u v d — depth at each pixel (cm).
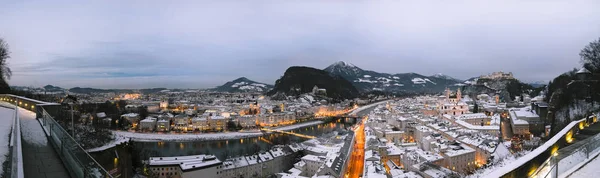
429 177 8706
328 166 9225
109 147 9762
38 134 2656
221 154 15738
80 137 11381
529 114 14675
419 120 18988
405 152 11788
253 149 16550
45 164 1889
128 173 9431
